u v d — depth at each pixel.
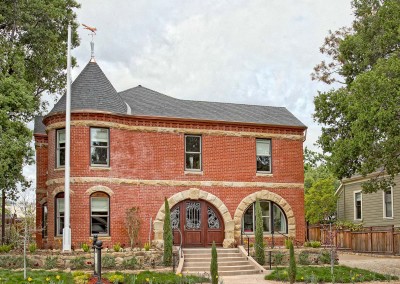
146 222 32.62
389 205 43.62
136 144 33.06
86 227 30.89
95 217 31.44
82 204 31.02
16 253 29.52
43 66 40.81
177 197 33.50
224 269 29.48
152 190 33.06
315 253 32.28
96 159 31.81
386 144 25.53
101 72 33.62
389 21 29.45
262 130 36.00
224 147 35.03
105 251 29.12
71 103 31.80
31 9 38.81
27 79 40.78
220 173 34.69
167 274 26.03
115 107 32.47
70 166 31.25
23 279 23.23
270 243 35.12
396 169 27.75
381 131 25.58
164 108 34.97
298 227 36.03
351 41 33.34
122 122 32.69
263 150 36.16
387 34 29.67
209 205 34.50
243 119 35.78
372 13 34.19
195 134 34.59
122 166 32.31
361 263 32.59
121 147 32.47
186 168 34.22
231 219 34.38
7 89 31.59
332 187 52.56
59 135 32.38
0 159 29.89
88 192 31.17
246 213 35.25
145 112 33.69
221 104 38.12
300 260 31.77
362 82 26.25
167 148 33.78
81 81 32.88
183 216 33.88
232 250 32.44
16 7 37.78
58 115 32.06
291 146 36.69
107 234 31.42
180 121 34.06
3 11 37.81
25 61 40.38
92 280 22.39
